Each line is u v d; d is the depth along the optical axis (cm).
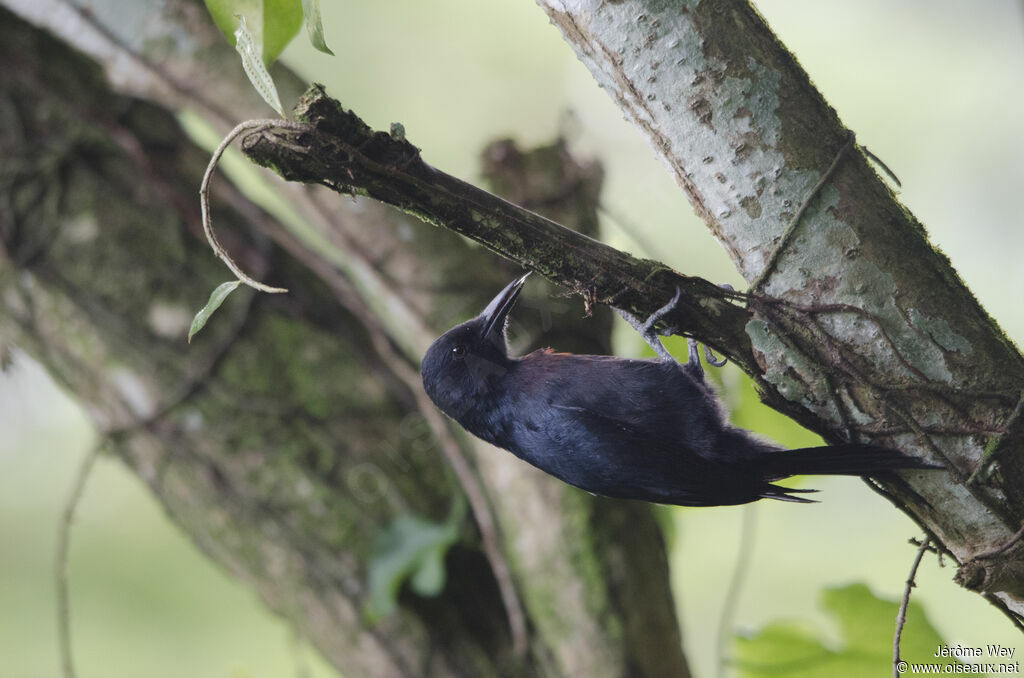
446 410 888
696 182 662
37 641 1331
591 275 677
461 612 1003
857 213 634
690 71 637
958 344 635
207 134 1238
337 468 1003
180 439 998
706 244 1238
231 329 1012
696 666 1313
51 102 1013
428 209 645
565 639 952
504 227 657
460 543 1015
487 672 980
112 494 1397
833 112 649
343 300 1029
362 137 614
